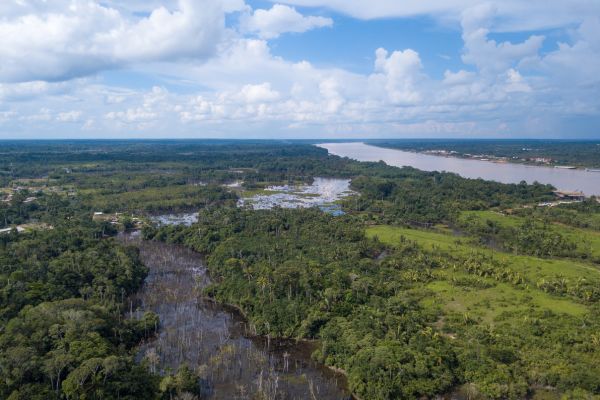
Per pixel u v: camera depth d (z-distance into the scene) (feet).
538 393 319.88
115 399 287.89
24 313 363.97
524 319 408.46
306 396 328.08
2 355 289.12
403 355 341.41
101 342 330.34
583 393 304.91
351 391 332.39
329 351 374.63
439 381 326.85
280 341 411.95
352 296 448.65
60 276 463.01
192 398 310.04
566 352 353.72
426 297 475.31
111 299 461.78
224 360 371.56
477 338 377.91
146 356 361.51
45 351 317.83
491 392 317.22
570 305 449.89
